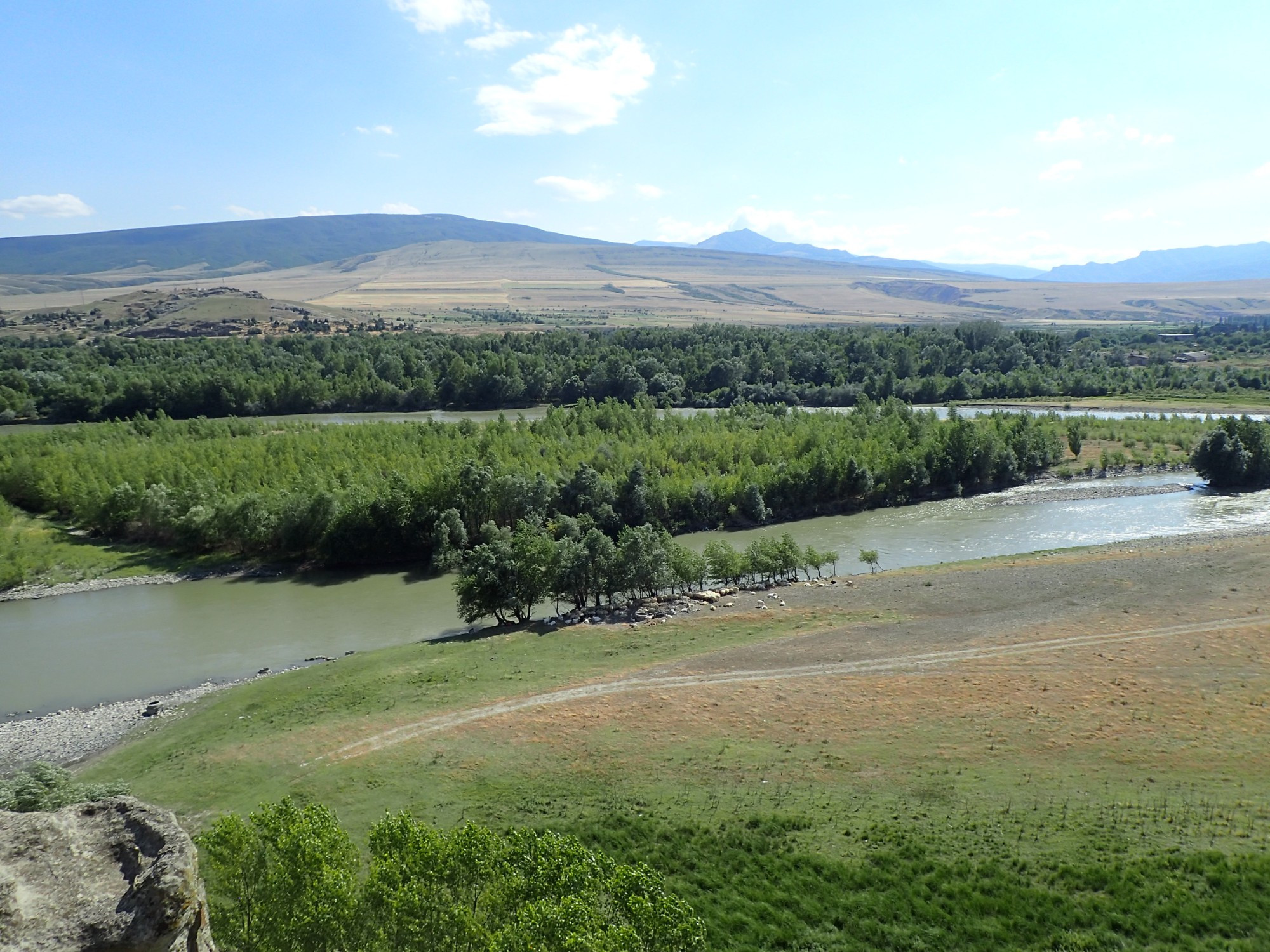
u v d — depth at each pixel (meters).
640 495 118.38
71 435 159.25
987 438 142.75
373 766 50.81
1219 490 135.50
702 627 75.62
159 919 18.17
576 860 30.00
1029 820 41.09
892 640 68.81
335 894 26.77
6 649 80.81
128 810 20.91
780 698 58.25
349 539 105.62
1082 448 162.25
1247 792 42.59
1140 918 33.28
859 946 33.22
